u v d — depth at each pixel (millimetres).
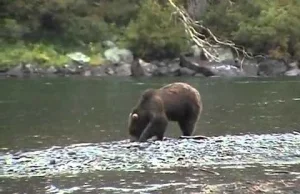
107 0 76938
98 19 73250
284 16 75188
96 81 53562
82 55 66812
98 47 69125
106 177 15195
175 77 61938
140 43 69750
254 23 76000
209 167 16469
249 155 18312
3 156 18375
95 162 17281
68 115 29844
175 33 69500
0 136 23094
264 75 69312
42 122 27203
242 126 26156
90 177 15227
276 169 16203
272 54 72812
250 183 14141
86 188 13953
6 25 68562
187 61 67250
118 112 31156
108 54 67750
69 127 25688
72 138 22641
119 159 17688
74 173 15828
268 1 80625
